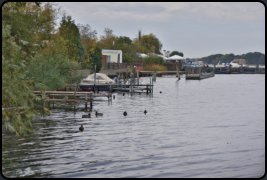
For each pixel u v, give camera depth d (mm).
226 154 14062
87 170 11758
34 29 34344
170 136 17500
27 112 12664
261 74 115125
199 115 25469
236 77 95938
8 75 11836
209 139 16922
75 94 26688
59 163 12422
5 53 12047
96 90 44250
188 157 13586
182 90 51062
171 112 26953
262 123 21844
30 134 17000
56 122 20953
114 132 18312
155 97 39906
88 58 64312
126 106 30484
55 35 39906
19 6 22266
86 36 68188
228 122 22203
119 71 72812
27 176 11000
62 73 37562
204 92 47844
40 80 29484
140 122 21766
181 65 108438
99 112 26047
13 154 13367
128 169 11977
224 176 11367
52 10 37938
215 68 118375
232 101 36406
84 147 14852
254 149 14922
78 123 20844
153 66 96375
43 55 34500
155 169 12039
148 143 15852
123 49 97562
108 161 12859
